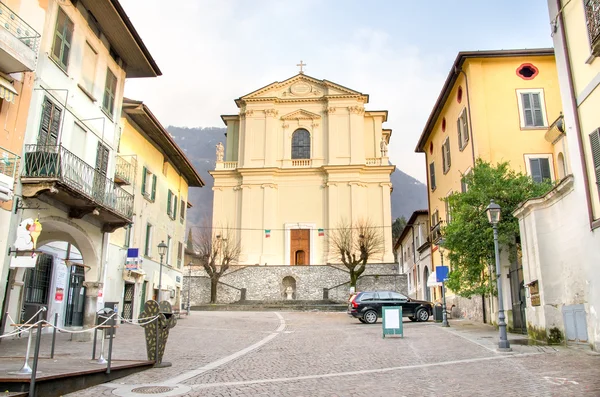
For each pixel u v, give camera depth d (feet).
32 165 43.11
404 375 29.99
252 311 119.03
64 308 65.57
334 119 160.97
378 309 78.48
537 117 72.49
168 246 100.32
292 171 157.69
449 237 59.06
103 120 55.21
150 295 87.97
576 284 40.42
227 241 146.20
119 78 63.67
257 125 163.02
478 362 34.14
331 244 149.38
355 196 152.87
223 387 27.20
